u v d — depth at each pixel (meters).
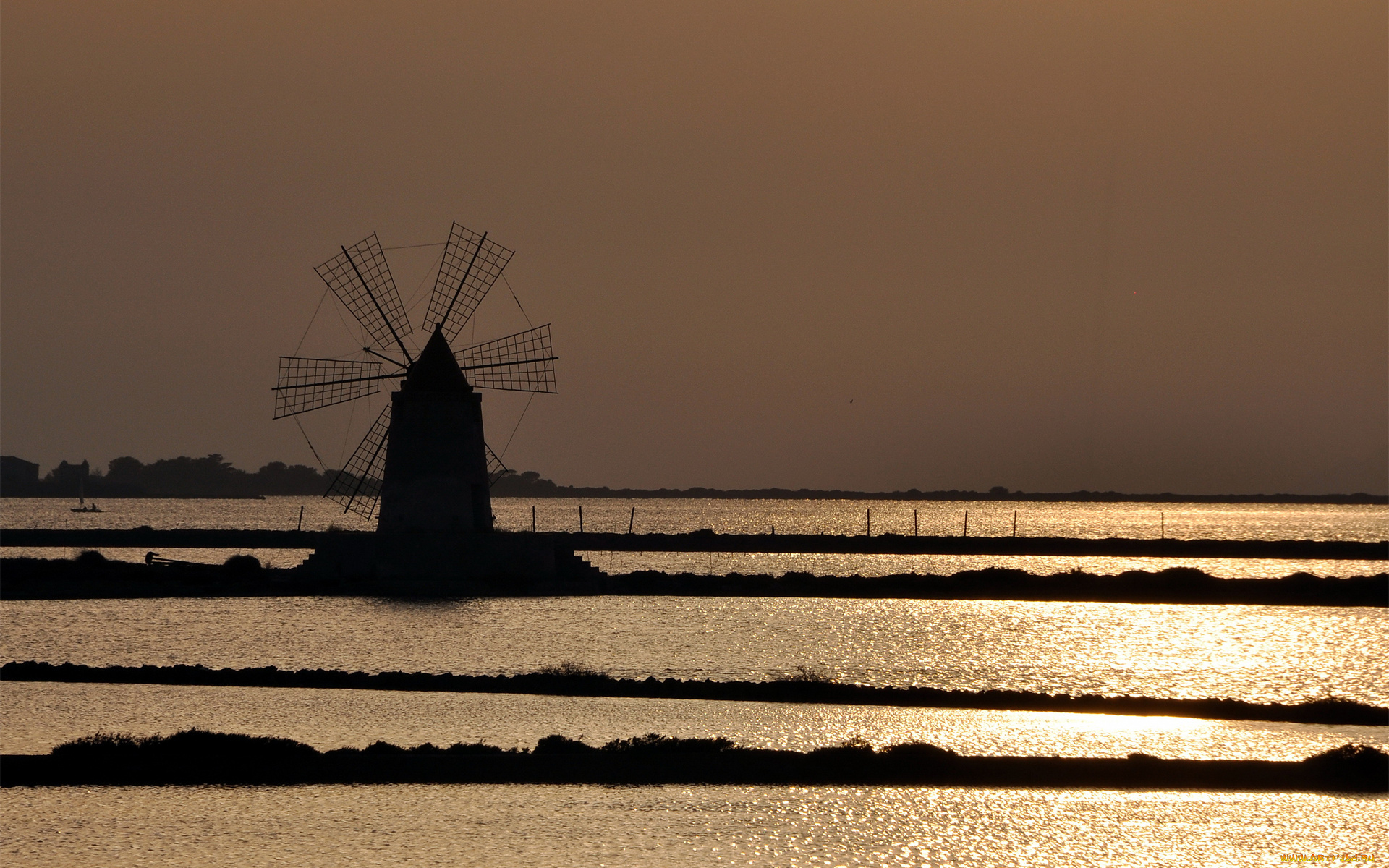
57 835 95.12
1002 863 92.62
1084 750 120.00
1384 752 119.00
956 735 125.31
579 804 102.56
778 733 125.62
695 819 99.62
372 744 117.69
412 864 90.19
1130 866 92.50
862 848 94.88
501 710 134.00
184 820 98.31
